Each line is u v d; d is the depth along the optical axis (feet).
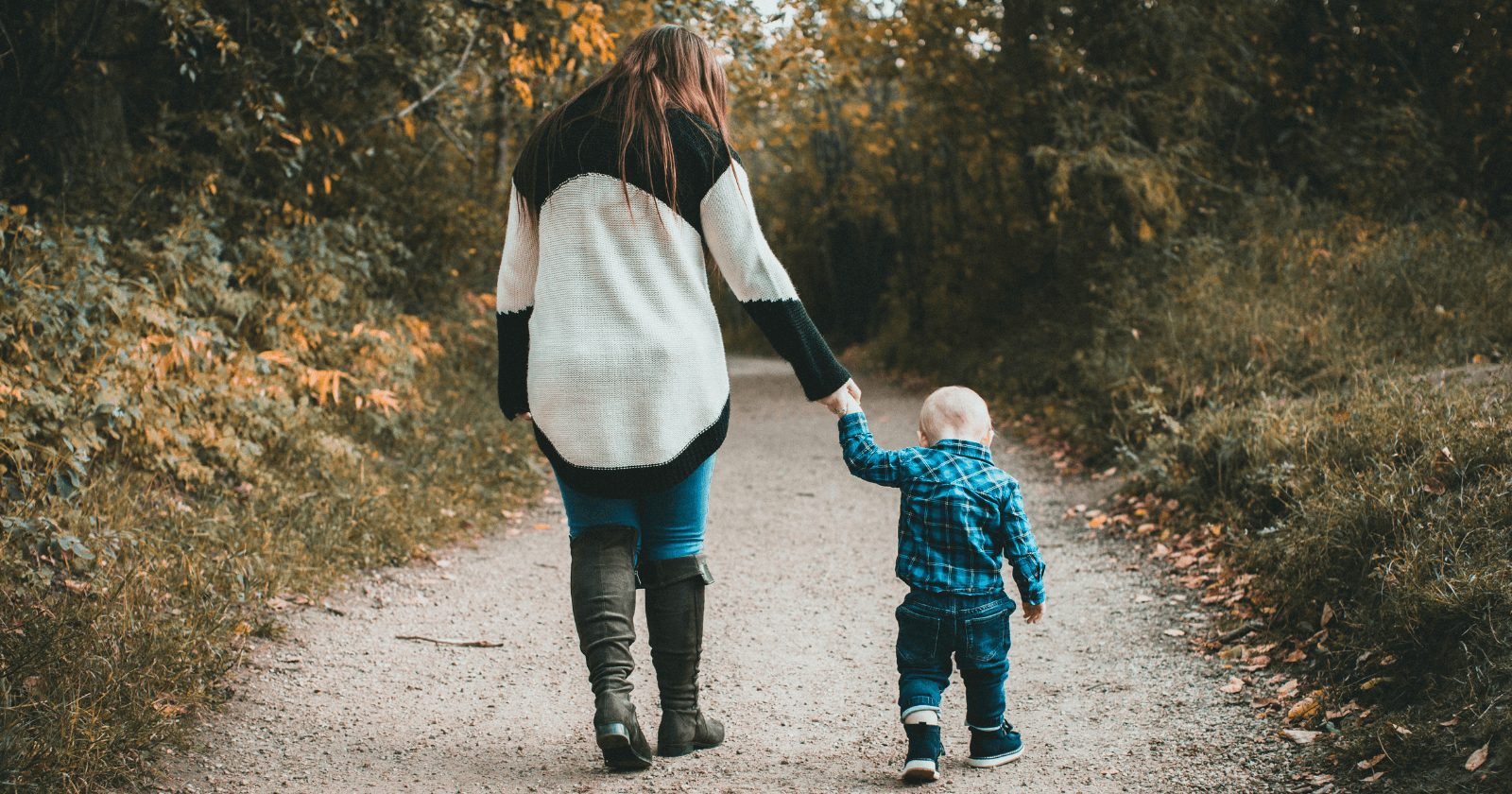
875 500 22.89
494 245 34.55
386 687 12.10
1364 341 21.65
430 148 32.71
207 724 10.57
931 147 53.31
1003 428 31.73
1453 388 16.14
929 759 9.55
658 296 8.84
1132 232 33.63
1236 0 32.99
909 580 9.82
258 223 23.82
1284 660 12.21
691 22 24.76
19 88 19.34
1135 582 16.11
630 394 8.71
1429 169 32.17
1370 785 9.04
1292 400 19.30
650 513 9.59
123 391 15.57
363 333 22.25
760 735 10.94
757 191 96.48
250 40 22.50
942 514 9.78
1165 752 10.28
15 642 10.42
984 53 40.86
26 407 14.29
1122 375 25.35
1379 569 11.76
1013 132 40.91
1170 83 33.40
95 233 17.62
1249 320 23.73
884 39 43.29
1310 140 33.94
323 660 12.71
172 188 21.83
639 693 12.16
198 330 17.60
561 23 24.02
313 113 24.61
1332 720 10.41
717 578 17.26
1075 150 32.94
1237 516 16.48
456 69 26.48
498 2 23.90
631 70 9.14
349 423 21.48
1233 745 10.32
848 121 61.41
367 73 24.54
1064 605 15.38
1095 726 11.08
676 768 9.97
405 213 31.27
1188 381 22.89
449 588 16.11
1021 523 9.90
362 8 23.65
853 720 11.43
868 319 84.53
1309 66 35.29
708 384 9.04
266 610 13.70
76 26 20.06
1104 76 34.42
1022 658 13.38
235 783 9.52
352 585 15.51
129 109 24.09
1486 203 32.40
